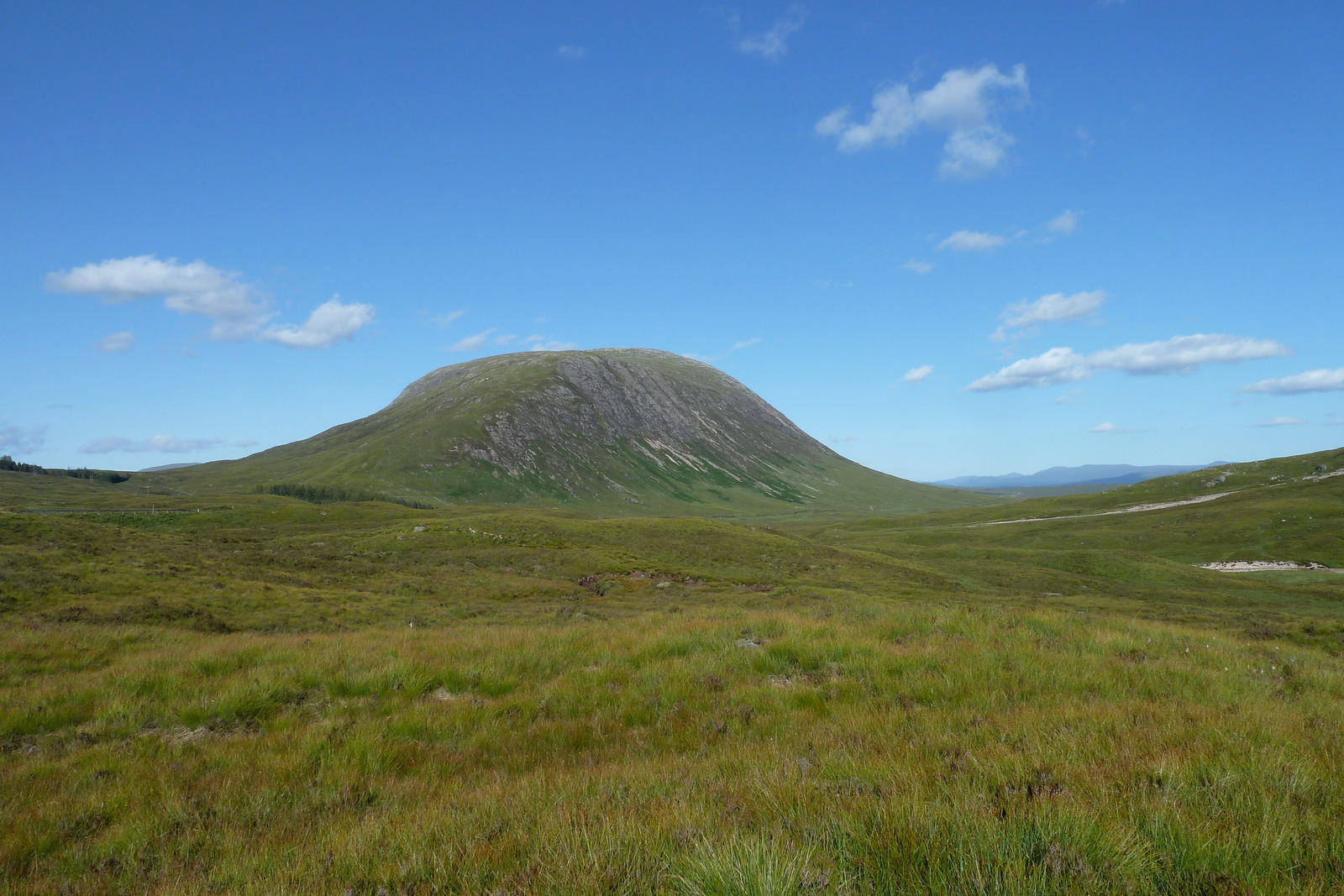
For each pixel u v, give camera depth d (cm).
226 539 6856
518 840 520
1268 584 7881
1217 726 742
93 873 591
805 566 7612
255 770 835
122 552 4109
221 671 1349
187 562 4247
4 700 1141
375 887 468
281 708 1139
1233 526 12012
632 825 509
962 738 745
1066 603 5434
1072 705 896
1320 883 397
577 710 1073
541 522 9062
